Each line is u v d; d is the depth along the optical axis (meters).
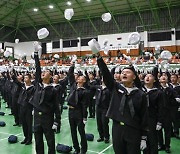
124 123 2.83
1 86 12.54
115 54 23.56
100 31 26.38
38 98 4.13
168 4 21.64
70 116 4.82
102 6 24.16
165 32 22.62
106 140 5.89
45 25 29.88
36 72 4.36
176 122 6.32
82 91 4.80
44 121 4.07
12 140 5.91
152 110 4.19
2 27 28.92
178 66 10.95
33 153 5.12
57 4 24.73
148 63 11.55
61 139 6.27
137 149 2.84
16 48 31.20
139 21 24.19
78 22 27.78
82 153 4.82
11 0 24.47
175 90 6.20
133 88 2.99
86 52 26.94
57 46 28.84
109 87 3.08
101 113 5.96
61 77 9.70
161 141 5.34
